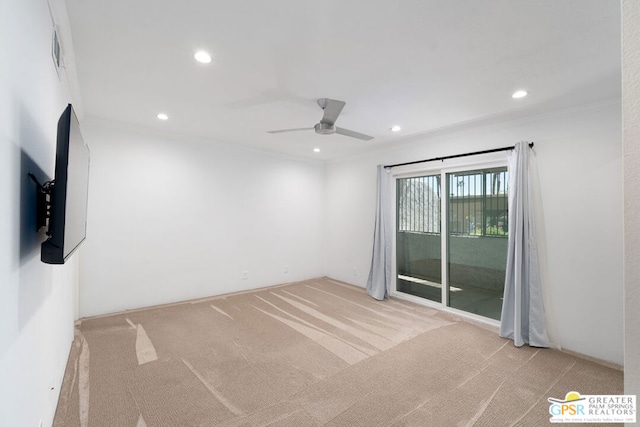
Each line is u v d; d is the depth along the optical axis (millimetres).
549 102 2762
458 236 3842
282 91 2617
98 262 3529
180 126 3695
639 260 500
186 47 1957
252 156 4879
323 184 5898
